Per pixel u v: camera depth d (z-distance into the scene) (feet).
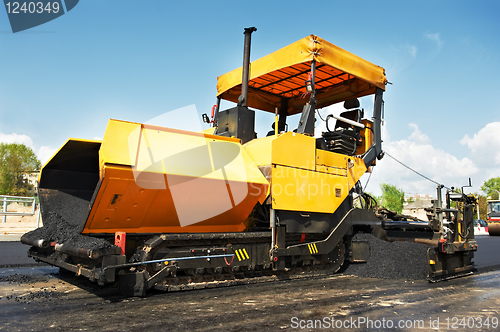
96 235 16.14
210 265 16.21
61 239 16.31
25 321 11.50
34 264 23.95
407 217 30.81
